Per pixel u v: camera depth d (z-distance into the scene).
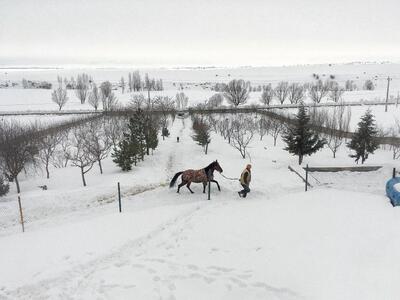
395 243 10.13
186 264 11.01
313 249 10.82
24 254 12.34
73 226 14.73
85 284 10.31
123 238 13.19
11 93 113.06
